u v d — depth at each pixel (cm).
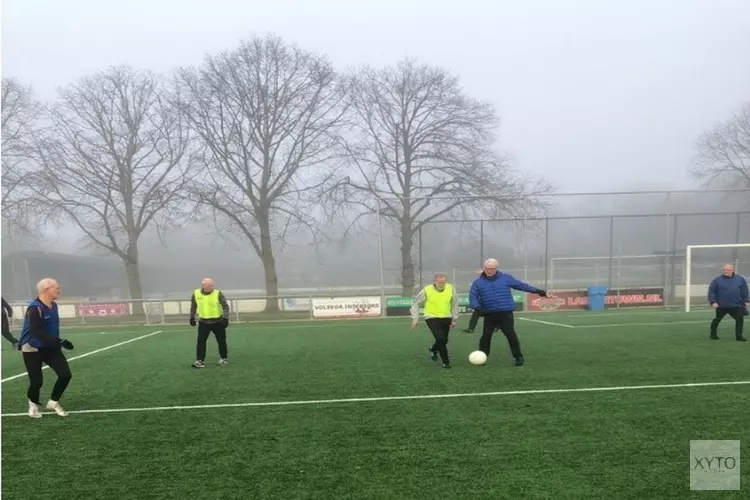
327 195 2453
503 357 945
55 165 2338
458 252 2211
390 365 898
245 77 2362
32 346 596
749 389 672
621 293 2036
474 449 473
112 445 509
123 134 2408
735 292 1087
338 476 421
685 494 379
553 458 448
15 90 2264
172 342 1334
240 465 450
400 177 2500
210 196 2367
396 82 2456
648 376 759
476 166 2434
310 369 886
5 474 441
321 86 2409
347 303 1952
